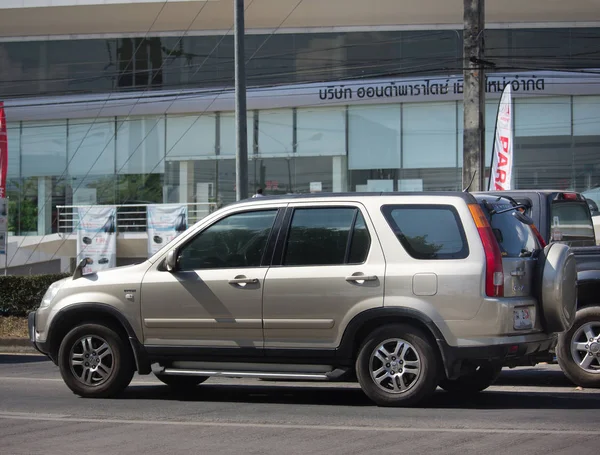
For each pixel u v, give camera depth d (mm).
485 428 8281
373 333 9328
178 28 37000
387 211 9508
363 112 35938
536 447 7418
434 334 9031
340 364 9547
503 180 21875
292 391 11391
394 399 9266
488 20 35094
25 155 38531
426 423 8555
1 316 21047
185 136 37125
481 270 8984
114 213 32375
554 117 34781
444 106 35281
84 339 10555
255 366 9828
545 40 34906
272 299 9641
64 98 37906
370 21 35594
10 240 37906
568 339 11062
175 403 10195
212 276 9922
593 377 10945
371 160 35812
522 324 9188
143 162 37406
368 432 8141
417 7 34812
